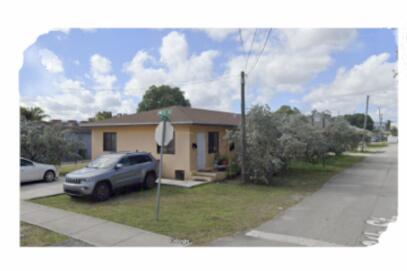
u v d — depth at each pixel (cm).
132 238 598
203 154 1469
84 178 917
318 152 1786
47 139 1530
